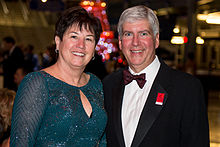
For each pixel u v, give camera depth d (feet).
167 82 6.68
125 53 6.95
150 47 6.78
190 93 6.38
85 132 6.32
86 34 6.33
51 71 6.31
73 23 6.20
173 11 31.14
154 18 6.77
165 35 28.37
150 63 7.03
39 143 5.94
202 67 77.66
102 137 7.06
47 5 25.40
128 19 6.68
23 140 5.60
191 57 26.43
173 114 6.40
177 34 32.01
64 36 6.30
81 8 6.45
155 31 6.84
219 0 23.82
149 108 6.57
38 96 5.83
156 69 7.09
